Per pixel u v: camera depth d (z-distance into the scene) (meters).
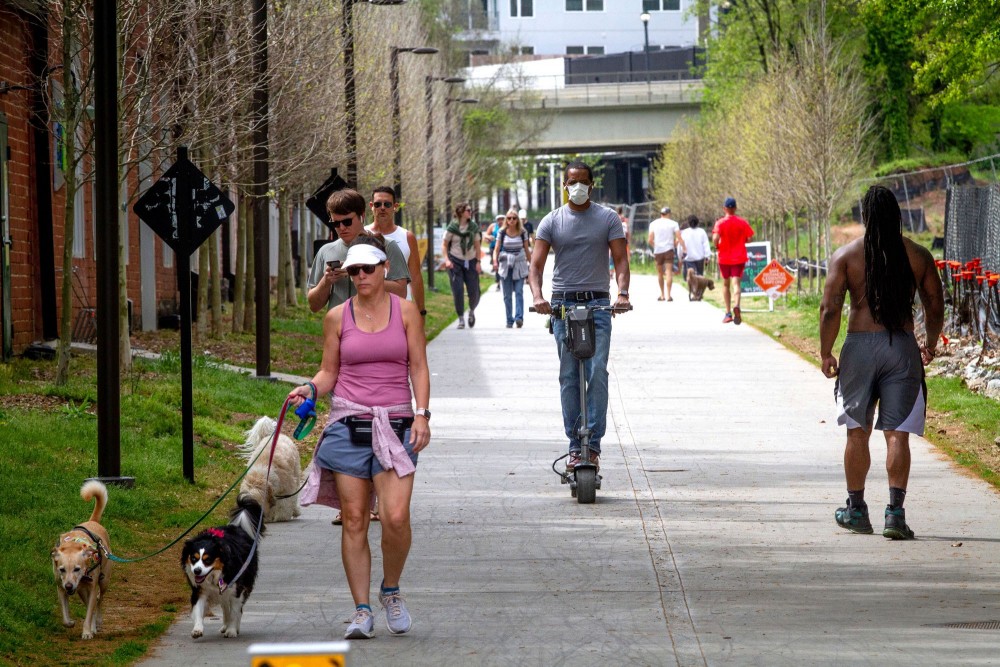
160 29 35.53
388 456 14.49
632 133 172.62
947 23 68.56
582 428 22.42
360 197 20.86
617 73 189.38
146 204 23.81
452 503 22.44
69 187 30.94
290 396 14.67
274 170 44.69
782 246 89.25
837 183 69.69
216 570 14.69
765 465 25.70
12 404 27.98
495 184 165.50
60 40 37.47
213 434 27.97
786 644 14.33
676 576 17.42
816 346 46.94
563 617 15.58
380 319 14.79
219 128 37.62
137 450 25.09
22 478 21.45
